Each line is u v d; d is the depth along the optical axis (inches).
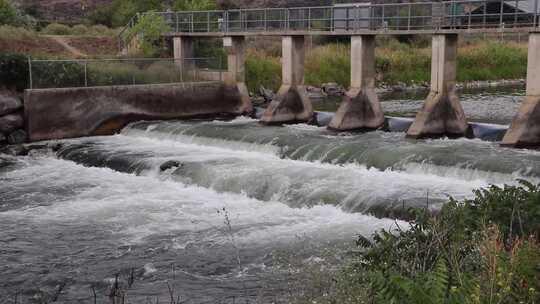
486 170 847.7
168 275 596.1
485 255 346.3
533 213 443.8
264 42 2306.8
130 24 1877.5
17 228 759.1
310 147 1040.8
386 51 2400.3
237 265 613.3
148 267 620.4
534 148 991.6
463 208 463.5
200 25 1739.7
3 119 1254.3
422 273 349.7
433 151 954.1
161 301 532.4
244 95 1540.4
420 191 793.6
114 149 1164.5
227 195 883.4
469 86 2266.2
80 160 1131.3
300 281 477.1
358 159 967.6
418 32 1128.8
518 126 989.8
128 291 559.2
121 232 735.7
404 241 444.1
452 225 440.5
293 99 1375.5
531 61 991.0
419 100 1833.2
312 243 664.4
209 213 801.6
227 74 1531.7
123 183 970.7
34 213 820.6
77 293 562.9
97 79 1366.9
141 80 1422.2
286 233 707.4
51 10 2891.2
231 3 2859.3
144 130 1320.1
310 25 1424.7
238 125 1332.4
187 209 821.2
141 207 835.4
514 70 2507.4
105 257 653.9
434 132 1126.4
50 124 1294.3
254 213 794.2
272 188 861.2
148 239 706.8
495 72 2464.3
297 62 1378.0
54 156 1190.9
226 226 741.9
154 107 1425.9
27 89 1270.9
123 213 810.8
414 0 3061.0
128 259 645.3
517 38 2942.9
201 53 1763.0
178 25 1688.0
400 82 2256.4
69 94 1309.1
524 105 999.0
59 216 805.2
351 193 799.1
